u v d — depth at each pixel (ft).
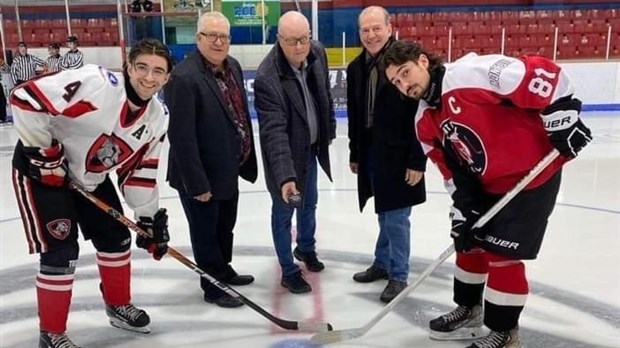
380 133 8.07
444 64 6.38
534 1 39.58
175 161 8.26
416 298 8.64
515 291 6.56
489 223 6.56
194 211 8.27
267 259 10.41
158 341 7.42
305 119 8.46
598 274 9.36
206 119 7.93
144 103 6.57
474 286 7.32
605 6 39.34
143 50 6.20
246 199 14.62
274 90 8.19
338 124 27.66
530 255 6.44
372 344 7.27
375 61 8.30
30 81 6.18
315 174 9.41
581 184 15.52
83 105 6.19
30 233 6.58
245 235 11.74
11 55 34.01
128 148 6.82
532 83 5.72
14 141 24.91
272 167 8.14
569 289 8.80
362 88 8.65
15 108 6.08
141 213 7.43
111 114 6.39
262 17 32.68
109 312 7.75
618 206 13.35
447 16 38.32
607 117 28.04
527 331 7.54
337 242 11.26
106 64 34.81
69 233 6.70
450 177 7.14
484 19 38.27
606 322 7.76
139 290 9.06
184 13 31.42
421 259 10.21
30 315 8.15
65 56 30.96
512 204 6.34
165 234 7.37
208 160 8.07
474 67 6.06
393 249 8.46
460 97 6.08
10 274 9.70
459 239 6.54
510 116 6.14
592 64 29.48
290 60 8.23
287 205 8.61
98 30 37.65
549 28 37.93
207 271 8.46
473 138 6.25
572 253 10.32
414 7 39.78
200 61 7.92
